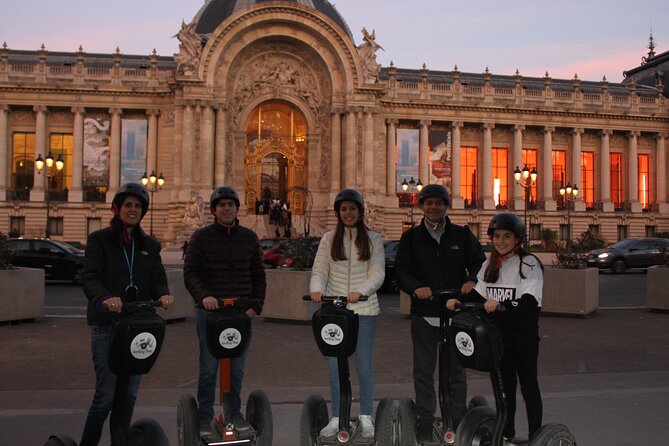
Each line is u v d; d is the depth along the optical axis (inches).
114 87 2546.8
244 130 2596.0
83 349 611.8
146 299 302.4
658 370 533.6
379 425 303.3
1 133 2519.7
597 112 2923.2
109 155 2571.4
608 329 760.3
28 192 2593.5
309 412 310.2
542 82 3088.1
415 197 2736.2
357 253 335.3
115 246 294.2
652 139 3083.2
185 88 2413.9
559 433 260.1
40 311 794.8
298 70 2623.0
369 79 2532.0
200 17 2908.5
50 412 397.4
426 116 2763.3
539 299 291.9
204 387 329.4
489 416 280.7
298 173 2672.2
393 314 891.4
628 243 1792.6
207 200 2383.1
